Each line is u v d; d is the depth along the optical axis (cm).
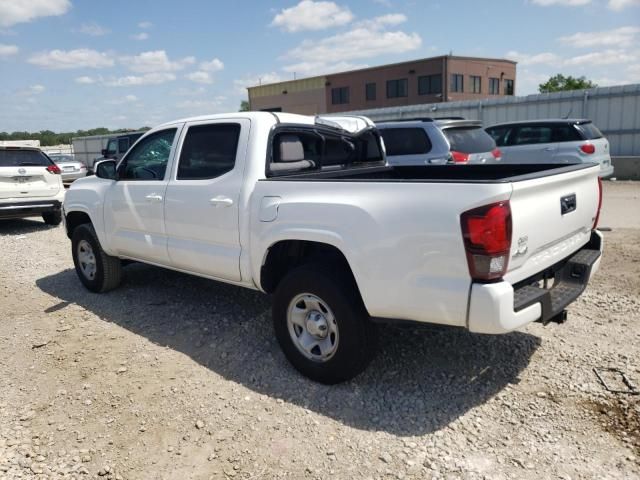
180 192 462
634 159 1548
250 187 411
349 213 341
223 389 379
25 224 1201
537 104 1859
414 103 4975
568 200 367
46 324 520
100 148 3353
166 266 507
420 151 861
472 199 297
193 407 358
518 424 324
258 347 442
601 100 1736
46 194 1090
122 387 388
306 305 376
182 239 473
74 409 363
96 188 571
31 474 299
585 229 410
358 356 355
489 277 297
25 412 361
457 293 304
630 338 430
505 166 479
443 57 4747
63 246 914
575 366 389
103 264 581
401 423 330
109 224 552
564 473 280
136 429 337
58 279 682
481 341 437
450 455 298
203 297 569
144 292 595
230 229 421
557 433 313
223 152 438
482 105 1975
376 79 5097
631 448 297
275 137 438
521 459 292
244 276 420
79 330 499
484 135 922
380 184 334
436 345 432
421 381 378
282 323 389
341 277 355
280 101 5766
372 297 335
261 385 382
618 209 1040
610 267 623
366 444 312
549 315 328
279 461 301
